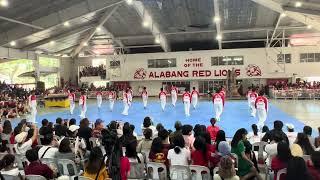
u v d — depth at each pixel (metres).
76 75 41.44
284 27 29.06
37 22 23.12
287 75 32.56
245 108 22.19
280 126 7.34
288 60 32.50
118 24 29.31
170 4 23.92
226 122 15.89
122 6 24.80
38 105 27.34
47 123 8.77
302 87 29.38
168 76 35.88
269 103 25.16
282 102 25.98
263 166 6.10
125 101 19.72
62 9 22.56
